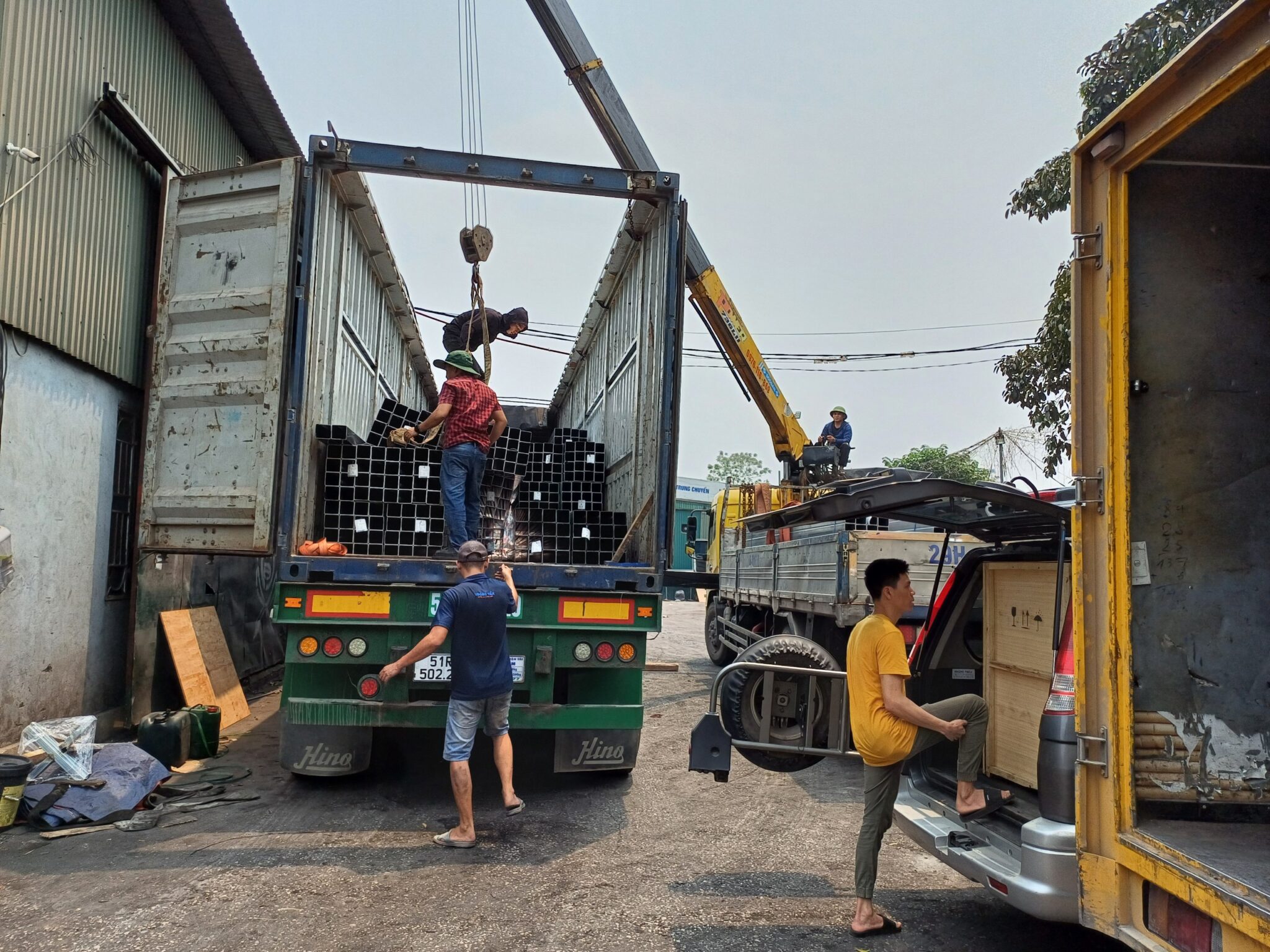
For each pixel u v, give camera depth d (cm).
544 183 577
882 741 374
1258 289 326
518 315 849
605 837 511
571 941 368
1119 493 301
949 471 2388
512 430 755
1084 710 304
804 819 558
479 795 596
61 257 639
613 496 783
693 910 404
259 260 584
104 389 709
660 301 606
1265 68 241
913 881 451
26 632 603
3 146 571
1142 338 318
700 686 1105
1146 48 789
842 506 383
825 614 764
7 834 488
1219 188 324
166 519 588
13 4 577
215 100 927
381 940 364
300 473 553
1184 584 320
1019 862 340
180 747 634
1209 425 323
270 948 354
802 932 383
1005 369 970
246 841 484
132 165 744
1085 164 314
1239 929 238
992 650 451
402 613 532
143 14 754
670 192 590
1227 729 321
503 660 498
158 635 773
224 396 580
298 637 526
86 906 393
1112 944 375
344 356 701
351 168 566
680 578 1305
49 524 630
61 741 533
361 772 612
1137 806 314
